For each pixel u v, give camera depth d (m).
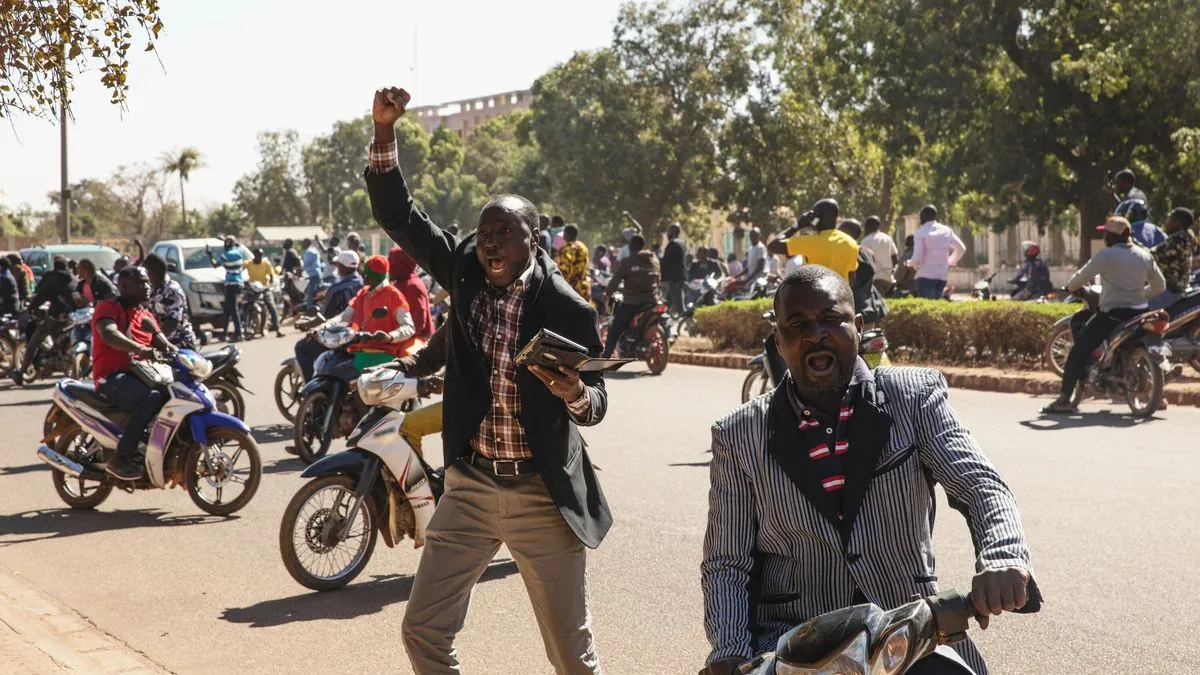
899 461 2.80
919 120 32.56
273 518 8.88
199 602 6.72
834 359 2.79
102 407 9.13
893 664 2.44
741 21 50.69
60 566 7.62
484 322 4.12
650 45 51.12
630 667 5.36
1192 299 12.99
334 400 10.89
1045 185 31.98
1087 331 12.09
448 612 4.19
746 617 2.84
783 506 2.84
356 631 6.12
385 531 7.10
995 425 11.65
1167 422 11.55
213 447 9.09
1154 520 7.58
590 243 76.31
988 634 5.54
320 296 27.28
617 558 7.21
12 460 11.87
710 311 20.61
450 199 111.12
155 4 5.52
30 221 99.62
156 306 12.27
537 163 69.50
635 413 13.50
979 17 30.75
